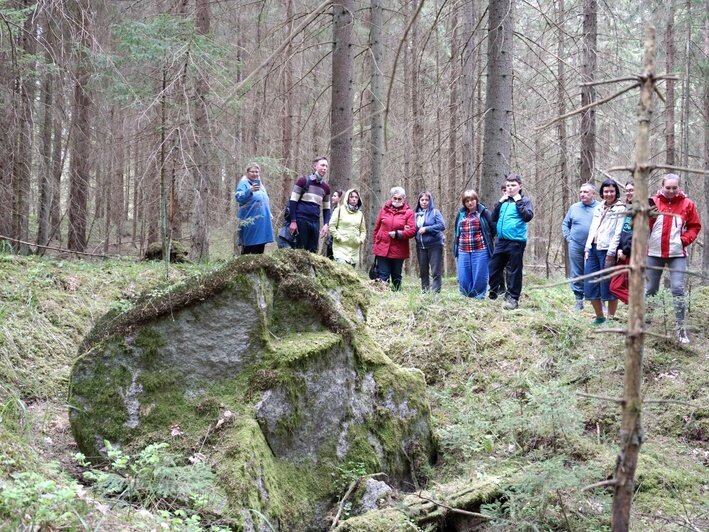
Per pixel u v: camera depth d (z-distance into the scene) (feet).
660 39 55.67
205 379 14.44
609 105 41.88
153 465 12.28
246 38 48.42
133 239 57.72
